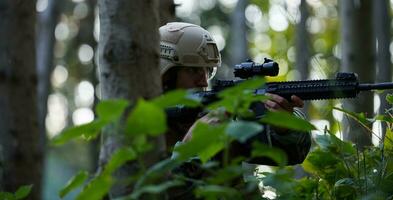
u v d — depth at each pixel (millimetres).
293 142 4926
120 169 3688
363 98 9891
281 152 3135
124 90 3801
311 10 26531
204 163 3287
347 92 4602
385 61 18234
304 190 4844
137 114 2873
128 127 2902
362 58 14625
